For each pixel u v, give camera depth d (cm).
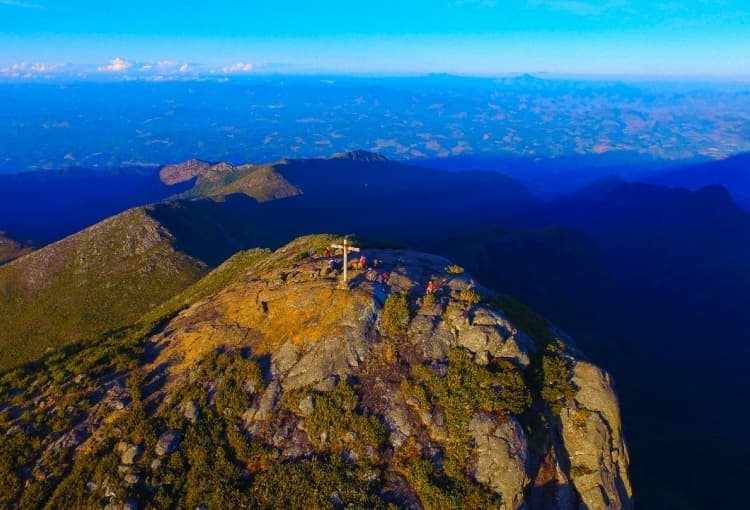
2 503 2466
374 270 3659
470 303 3312
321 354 2931
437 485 2453
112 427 2719
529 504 2634
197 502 2386
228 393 2822
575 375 3122
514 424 2691
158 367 3166
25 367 3556
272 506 2345
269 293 3528
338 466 2481
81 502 2417
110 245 13000
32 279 12206
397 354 2966
